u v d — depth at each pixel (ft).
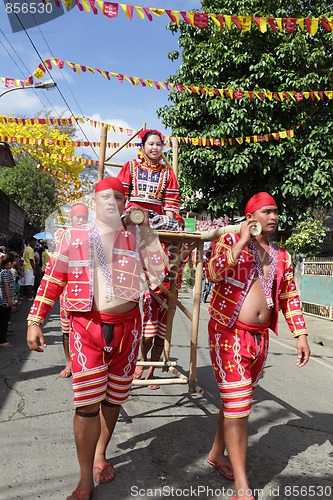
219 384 8.98
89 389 8.34
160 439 11.28
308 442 11.57
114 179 8.93
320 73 33.99
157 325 15.28
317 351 25.85
